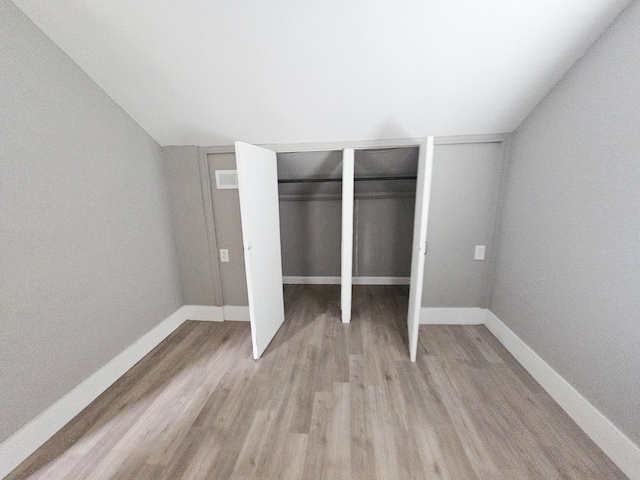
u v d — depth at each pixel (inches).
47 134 54.0
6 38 47.3
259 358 77.4
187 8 49.0
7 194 47.5
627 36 45.0
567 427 54.2
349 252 90.9
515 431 53.5
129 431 55.1
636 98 43.6
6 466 47.5
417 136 80.9
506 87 63.4
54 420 54.8
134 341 76.6
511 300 78.5
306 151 87.9
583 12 47.3
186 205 91.5
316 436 53.2
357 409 59.2
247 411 59.3
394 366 72.9
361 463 47.9
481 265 88.7
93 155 64.1
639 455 43.2
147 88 66.9
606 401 48.9
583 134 54.1
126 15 50.7
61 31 53.4
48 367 54.2
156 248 85.7
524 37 52.1
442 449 50.1
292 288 128.8
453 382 66.7
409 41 53.7
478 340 84.0
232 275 97.0
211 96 69.1
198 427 55.6
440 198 85.2
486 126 76.3
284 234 129.4
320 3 47.6
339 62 58.7
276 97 68.7
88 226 62.8
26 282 50.4
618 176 46.6
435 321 94.0
